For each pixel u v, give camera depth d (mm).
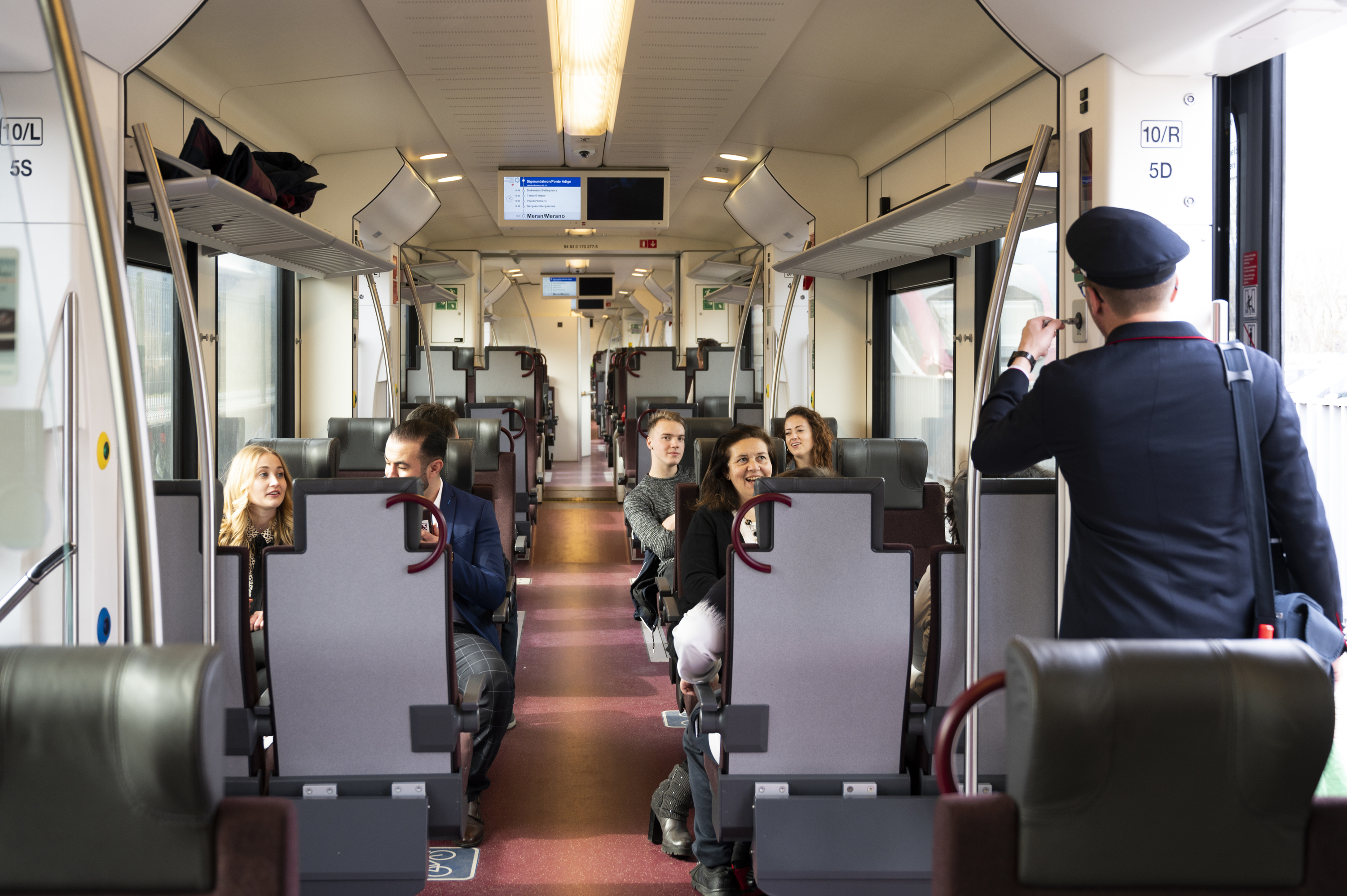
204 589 2285
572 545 8547
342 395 7793
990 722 2482
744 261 11547
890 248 4762
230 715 2387
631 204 8180
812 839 2346
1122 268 1881
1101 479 1865
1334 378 3045
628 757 3809
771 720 2361
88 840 1172
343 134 6984
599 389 26562
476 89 5973
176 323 5211
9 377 2291
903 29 4961
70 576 2312
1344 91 2984
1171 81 2584
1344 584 3014
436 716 2424
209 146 3797
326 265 5707
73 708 1164
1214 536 1814
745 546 2295
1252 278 3129
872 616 2322
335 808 2416
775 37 5094
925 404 7348
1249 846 1176
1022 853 1171
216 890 1184
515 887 2756
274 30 4828
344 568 2334
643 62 5547
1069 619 1956
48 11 1637
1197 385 1843
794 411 4395
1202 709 1157
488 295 15586
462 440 4199
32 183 2299
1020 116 5199
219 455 6016
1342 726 2883
